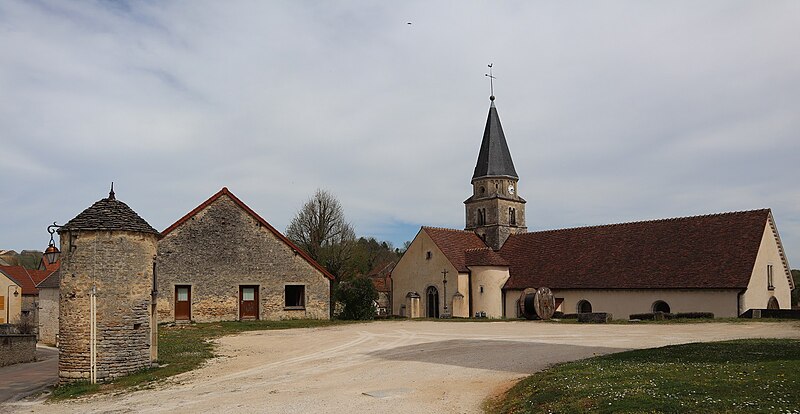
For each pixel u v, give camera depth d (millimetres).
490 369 15516
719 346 16641
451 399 12242
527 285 41219
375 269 74500
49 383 18906
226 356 20594
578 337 22375
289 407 12125
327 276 36906
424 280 44625
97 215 17500
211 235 33812
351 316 37625
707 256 34312
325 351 21047
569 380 12055
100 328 17047
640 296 35562
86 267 17156
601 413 9438
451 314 42312
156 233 18516
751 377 11156
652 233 38781
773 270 34844
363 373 15945
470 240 47219
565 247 42625
